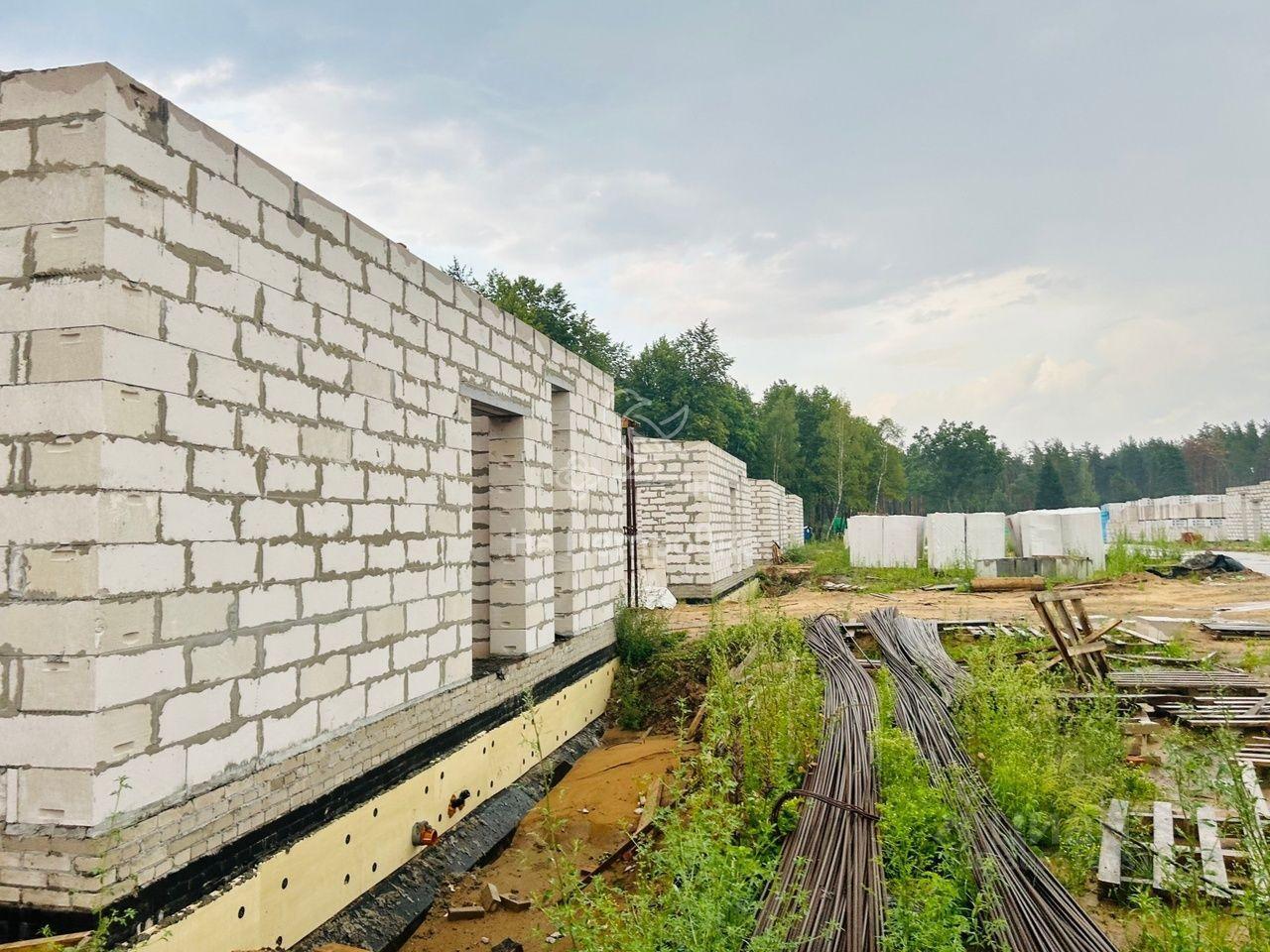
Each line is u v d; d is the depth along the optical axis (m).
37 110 3.51
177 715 3.72
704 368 45.47
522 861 6.09
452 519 6.37
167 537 3.69
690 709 9.45
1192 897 4.44
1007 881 4.28
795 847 4.70
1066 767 5.93
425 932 5.15
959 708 7.62
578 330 36.81
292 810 4.45
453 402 6.43
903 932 3.69
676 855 4.18
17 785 3.35
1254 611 13.39
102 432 3.36
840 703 7.38
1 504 3.43
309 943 4.53
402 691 5.59
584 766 8.29
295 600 4.54
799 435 62.91
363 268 5.27
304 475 4.65
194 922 3.72
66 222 3.44
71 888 3.27
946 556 21.02
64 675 3.32
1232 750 5.40
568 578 9.08
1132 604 14.65
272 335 4.42
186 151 3.86
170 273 3.74
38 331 3.44
